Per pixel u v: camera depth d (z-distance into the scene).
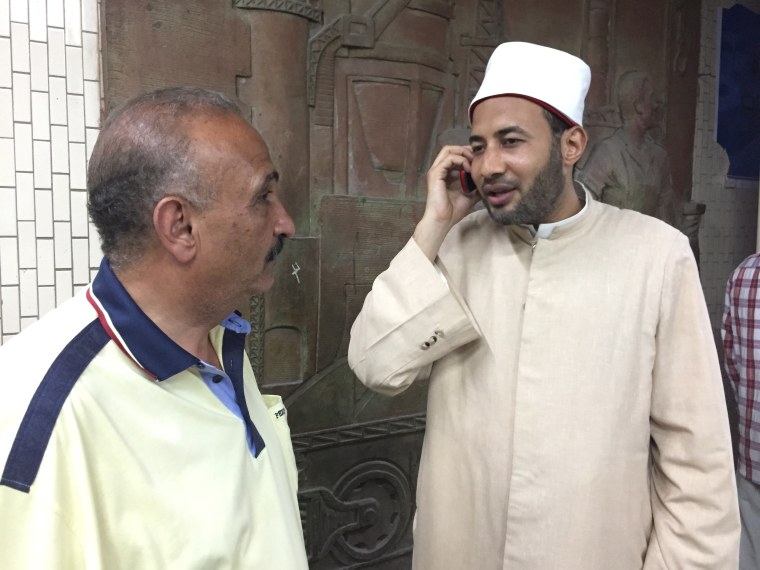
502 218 0.94
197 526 0.61
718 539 0.89
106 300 0.62
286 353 1.49
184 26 1.29
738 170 2.31
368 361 1.02
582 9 1.91
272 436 0.82
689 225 2.16
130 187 0.60
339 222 1.54
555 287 0.94
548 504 0.91
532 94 0.88
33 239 1.19
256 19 1.38
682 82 2.12
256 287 0.70
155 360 0.62
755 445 1.55
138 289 0.64
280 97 1.41
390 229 1.62
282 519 0.73
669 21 2.07
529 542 0.91
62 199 1.21
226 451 0.67
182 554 0.60
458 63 1.71
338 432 1.59
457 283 1.05
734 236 2.33
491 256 1.04
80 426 0.55
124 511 0.57
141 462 0.59
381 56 1.57
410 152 1.64
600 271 0.93
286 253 1.46
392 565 1.72
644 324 0.91
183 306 0.66
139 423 0.60
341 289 1.56
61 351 0.58
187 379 0.67
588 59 1.92
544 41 1.85
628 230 0.96
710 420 0.90
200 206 0.61
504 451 0.95
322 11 1.48
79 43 1.20
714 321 2.30
